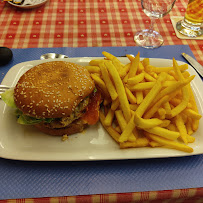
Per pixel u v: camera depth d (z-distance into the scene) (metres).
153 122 0.29
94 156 0.28
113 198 0.26
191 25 0.52
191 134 0.32
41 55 0.44
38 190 0.26
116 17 0.55
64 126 0.30
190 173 0.28
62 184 0.27
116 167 0.29
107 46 0.47
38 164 0.29
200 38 0.50
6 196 0.26
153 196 0.27
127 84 0.32
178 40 0.49
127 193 0.27
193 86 0.37
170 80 0.33
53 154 0.28
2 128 0.31
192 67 0.40
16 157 0.27
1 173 0.28
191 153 0.29
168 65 0.40
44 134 0.32
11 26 0.50
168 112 0.30
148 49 0.46
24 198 0.26
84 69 0.34
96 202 0.26
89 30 0.51
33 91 0.30
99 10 0.56
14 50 0.44
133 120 0.28
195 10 0.49
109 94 0.33
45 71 0.32
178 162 0.30
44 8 0.56
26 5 0.53
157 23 0.53
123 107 0.30
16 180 0.27
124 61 0.39
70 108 0.30
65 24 0.52
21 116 0.31
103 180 0.28
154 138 0.29
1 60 0.40
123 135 0.29
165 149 0.29
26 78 0.32
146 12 0.45
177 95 0.34
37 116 0.29
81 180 0.28
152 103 0.30
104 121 0.32
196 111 0.33
